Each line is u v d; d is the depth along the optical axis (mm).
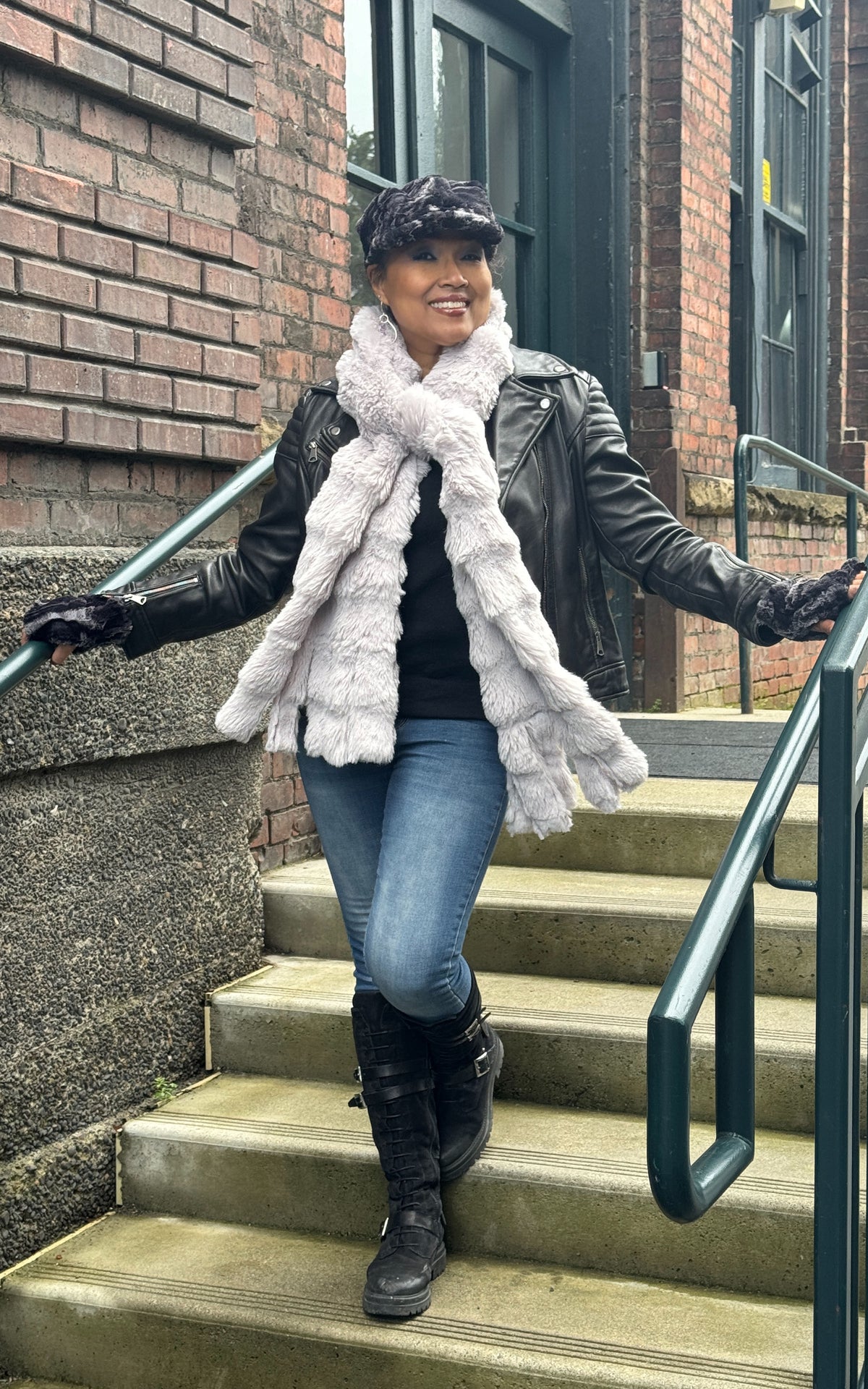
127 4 2664
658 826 3293
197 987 2975
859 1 7586
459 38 4652
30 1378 2395
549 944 2973
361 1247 2463
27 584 2432
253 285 3125
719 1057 1725
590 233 5133
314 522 2092
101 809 2693
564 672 2023
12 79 2457
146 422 2795
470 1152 2367
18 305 2457
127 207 2709
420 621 2094
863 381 7746
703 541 2055
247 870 3178
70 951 2613
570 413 2141
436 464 2086
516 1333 2137
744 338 6203
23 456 2551
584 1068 2633
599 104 5090
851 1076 1678
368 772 2195
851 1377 1731
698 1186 1571
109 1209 2670
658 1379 1999
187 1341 2270
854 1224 1718
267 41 3465
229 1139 2590
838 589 1852
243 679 2137
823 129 7312
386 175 4270
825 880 1651
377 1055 2254
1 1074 2445
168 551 2463
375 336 2146
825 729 1655
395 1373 2129
